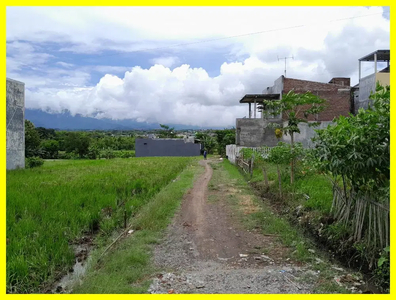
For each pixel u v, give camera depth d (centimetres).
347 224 613
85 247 650
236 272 511
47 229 671
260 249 618
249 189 1318
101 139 7438
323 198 817
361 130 503
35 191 1060
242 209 953
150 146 5922
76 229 703
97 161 3388
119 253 581
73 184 1256
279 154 1040
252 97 2864
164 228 762
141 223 768
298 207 840
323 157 568
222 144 5200
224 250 618
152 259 571
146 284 470
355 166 515
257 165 1666
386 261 465
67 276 518
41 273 497
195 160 3675
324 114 2770
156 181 1460
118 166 2386
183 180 1636
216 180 1645
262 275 497
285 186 1085
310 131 2142
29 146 4819
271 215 862
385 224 494
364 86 2494
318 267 525
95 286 456
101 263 550
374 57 2433
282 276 493
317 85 2798
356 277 486
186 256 588
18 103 2086
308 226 724
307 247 613
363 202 558
